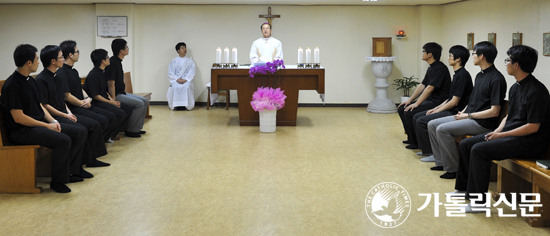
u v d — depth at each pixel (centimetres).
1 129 380
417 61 953
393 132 678
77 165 421
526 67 325
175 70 923
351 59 960
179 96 904
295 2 903
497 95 395
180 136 644
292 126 729
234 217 337
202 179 434
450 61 486
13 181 387
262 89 668
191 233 307
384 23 948
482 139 357
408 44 952
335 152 548
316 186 413
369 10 945
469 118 422
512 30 660
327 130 695
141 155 530
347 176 445
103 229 313
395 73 960
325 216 339
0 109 380
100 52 559
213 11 952
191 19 955
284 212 347
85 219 331
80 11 958
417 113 525
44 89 426
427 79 560
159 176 445
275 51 809
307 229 314
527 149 333
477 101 421
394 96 967
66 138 388
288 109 725
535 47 604
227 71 704
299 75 711
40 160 438
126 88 761
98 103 557
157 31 959
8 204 361
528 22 618
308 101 979
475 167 341
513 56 327
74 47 499
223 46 959
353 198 380
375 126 731
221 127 717
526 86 329
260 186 413
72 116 442
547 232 306
